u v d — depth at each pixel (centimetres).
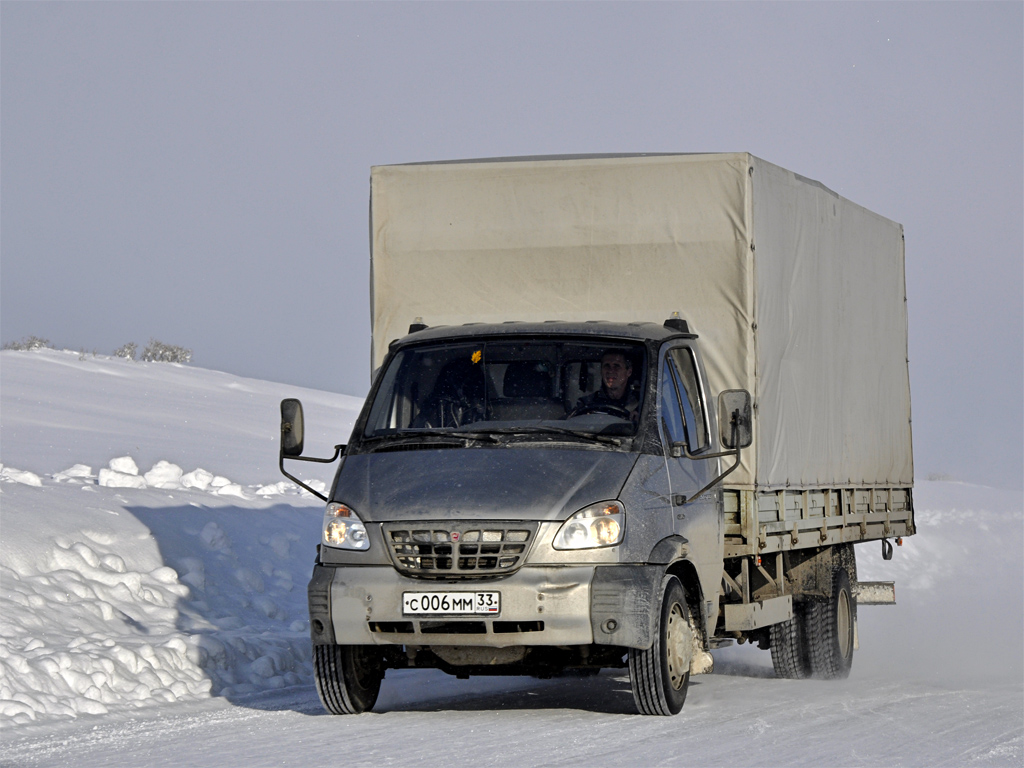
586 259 2489
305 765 1667
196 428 8900
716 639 2392
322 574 1969
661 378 2155
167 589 2983
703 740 1845
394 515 1934
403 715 2098
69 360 12738
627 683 2555
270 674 2583
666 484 2069
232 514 3788
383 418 2150
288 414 2088
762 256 2473
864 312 3198
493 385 2142
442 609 1894
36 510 3028
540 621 1884
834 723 2047
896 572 6112
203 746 1825
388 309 2569
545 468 1972
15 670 2142
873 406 3253
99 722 2055
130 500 3475
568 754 1723
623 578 1903
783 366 2592
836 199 2992
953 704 2306
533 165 2519
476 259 2538
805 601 2875
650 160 2462
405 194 2570
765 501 2475
